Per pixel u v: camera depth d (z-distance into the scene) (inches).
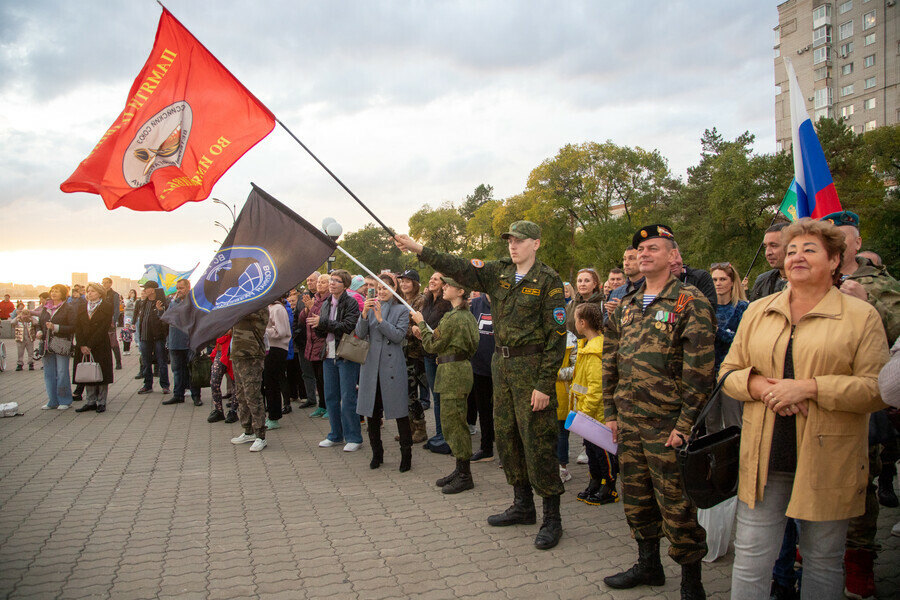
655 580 134.9
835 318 96.2
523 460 171.9
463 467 209.0
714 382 119.8
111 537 169.2
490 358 246.1
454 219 3459.6
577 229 2245.3
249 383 271.4
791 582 126.0
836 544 97.3
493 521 174.7
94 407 367.6
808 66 2576.3
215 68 205.0
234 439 282.7
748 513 103.0
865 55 2393.0
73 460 254.1
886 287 131.1
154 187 206.1
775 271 167.6
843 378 92.0
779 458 99.7
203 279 244.7
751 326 107.3
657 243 128.3
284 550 159.2
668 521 122.0
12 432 308.5
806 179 176.2
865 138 1592.0
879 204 1373.0
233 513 188.9
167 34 203.9
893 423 111.1
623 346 132.5
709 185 1779.0
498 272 170.4
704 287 188.9
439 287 290.2
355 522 179.8
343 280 263.7
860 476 96.0
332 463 248.4
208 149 205.8
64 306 374.0
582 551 156.7
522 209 2319.1
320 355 333.4
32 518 184.7
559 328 159.8
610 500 194.5
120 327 1008.9
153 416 351.3
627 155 2071.9
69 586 138.8
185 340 387.9
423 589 135.9
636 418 127.2
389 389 230.8
